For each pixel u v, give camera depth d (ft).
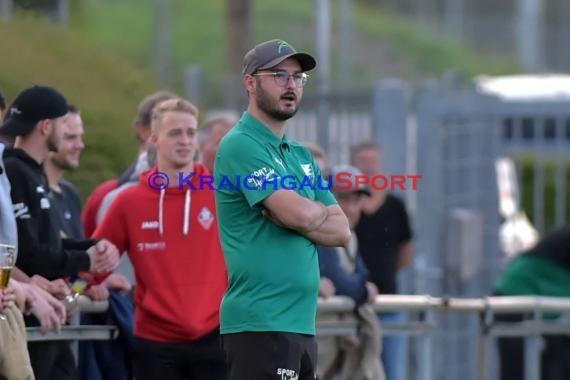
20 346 65.87
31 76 138.51
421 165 132.05
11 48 144.66
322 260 85.30
